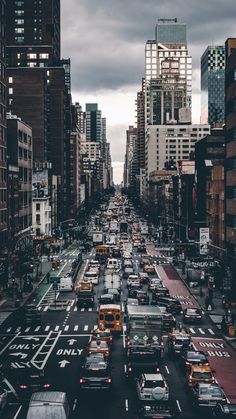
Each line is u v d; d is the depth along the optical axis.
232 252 91.75
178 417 34.22
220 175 115.31
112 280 84.69
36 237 154.00
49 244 154.50
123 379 43.19
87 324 65.81
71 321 67.75
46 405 28.34
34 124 197.62
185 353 45.78
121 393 39.50
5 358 49.66
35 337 58.91
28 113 197.62
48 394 30.28
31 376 37.69
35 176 170.00
